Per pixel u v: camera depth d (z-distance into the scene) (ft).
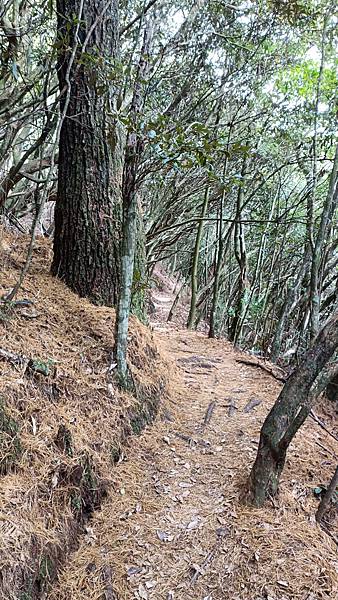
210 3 17.81
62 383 8.61
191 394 13.15
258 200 24.73
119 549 7.29
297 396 8.08
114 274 11.83
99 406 9.14
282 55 19.30
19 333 9.00
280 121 20.04
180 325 24.03
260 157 19.30
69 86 8.62
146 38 9.21
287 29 18.76
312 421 13.02
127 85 8.54
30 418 7.45
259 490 8.58
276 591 7.00
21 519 6.19
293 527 8.23
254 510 8.46
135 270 12.62
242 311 20.86
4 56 9.54
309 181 17.95
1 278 10.59
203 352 17.37
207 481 9.20
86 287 11.73
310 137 18.95
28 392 7.79
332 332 7.82
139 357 11.44
